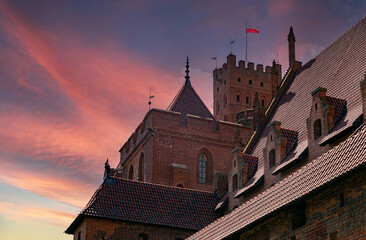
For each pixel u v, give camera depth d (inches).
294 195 1330.0
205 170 2829.7
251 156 2362.2
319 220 1254.9
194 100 3046.3
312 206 1298.0
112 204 2230.6
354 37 2235.5
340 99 1931.6
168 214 2278.5
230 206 2324.1
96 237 2143.2
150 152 2787.9
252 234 1494.8
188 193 2415.1
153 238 2204.7
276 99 2613.2
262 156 2319.1
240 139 2476.6
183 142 2819.9
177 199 2367.1
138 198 2299.5
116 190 2293.3
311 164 1385.3
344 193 1208.8
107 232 2161.7
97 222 2162.9
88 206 2201.0
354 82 1982.0
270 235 1414.9
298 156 1939.0
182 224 2249.0
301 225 1341.0
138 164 2938.0
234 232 1535.4
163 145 2787.9
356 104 1847.9
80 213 2155.5
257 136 2541.8
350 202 1187.9
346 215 1181.7
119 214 2194.9
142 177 2896.2
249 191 2198.6
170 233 2228.1
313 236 1264.8
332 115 1867.6
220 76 5196.9
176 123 2837.1
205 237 1720.0
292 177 1433.3
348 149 1266.0
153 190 2359.7
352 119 1772.9
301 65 2689.5
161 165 2758.4
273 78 2723.9
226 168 2849.4
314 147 1900.8
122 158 3218.5
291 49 2709.2
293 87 2551.7
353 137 1291.8
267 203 1456.7
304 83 2447.1
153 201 2310.5
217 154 2856.8
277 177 2064.5
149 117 2859.3
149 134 2817.4
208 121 2888.8
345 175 1186.6
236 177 2349.9
